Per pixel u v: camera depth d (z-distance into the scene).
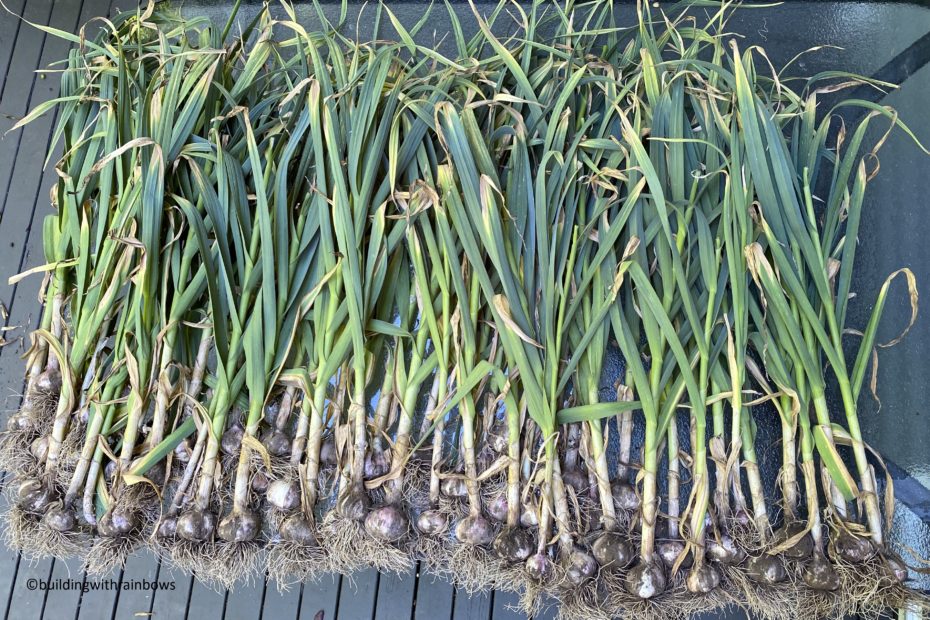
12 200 1.58
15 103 1.66
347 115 1.21
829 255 1.27
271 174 1.25
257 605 1.29
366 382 1.19
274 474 1.15
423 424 1.18
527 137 1.20
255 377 1.11
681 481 1.23
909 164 1.47
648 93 1.24
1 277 1.52
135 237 1.17
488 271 1.20
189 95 1.28
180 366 1.18
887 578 1.05
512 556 1.05
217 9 1.76
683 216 1.16
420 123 1.19
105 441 1.14
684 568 1.08
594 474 1.13
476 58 1.41
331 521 1.09
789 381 1.10
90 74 1.38
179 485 1.14
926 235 1.42
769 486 1.27
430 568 1.26
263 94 1.40
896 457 1.30
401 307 1.21
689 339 1.16
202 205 1.22
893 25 1.59
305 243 1.17
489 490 1.12
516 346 1.07
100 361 1.24
